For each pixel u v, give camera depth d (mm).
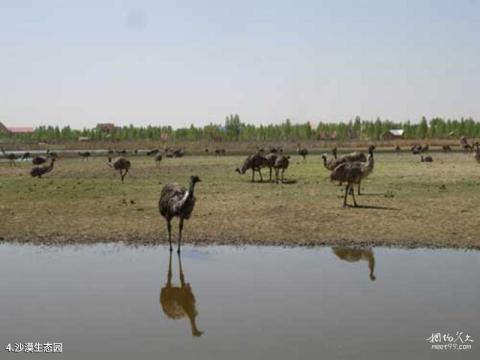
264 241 15953
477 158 46188
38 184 32250
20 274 12641
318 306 10062
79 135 165875
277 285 11484
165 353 8016
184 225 18250
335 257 14039
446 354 7852
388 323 9141
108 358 7844
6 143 137375
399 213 19766
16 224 18812
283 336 8625
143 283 11812
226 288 11336
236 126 154625
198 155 72062
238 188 28500
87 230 17734
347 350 8039
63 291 11227
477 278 11898
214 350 8109
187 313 9805
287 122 154000
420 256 14031
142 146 121312
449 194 24797
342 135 153625
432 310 9773
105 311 9977
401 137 146750
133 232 17344
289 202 22781
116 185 31109
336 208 21062
